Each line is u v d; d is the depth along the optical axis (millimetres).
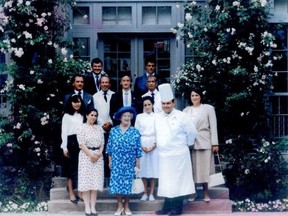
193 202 9336
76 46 10656
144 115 9258
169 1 11609
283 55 11266
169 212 9047
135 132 8938
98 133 8945
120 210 9039
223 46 10180
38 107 10266
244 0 10188
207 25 10203
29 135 9922
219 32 10141
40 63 10227
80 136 8891
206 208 9336
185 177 8922
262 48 10250
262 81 10203
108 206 9328
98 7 11625
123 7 11688
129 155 8844
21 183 10172
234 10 10141
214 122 9227
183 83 10773
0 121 10219
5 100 10961
